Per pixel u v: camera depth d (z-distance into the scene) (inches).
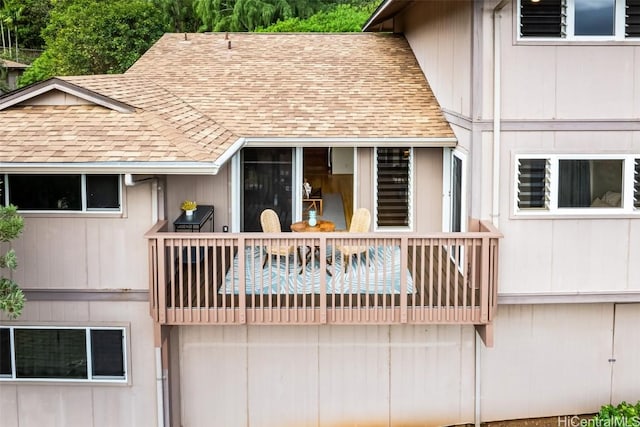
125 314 400.2
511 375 438.0
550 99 383.9
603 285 396.8
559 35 381.4
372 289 414.6
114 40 1138.7
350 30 1309.1
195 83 556.4
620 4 379.6
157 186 390.6
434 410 437.7
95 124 401.4
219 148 406.6
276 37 677.3
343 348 430.9
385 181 504.7
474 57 383.6
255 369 430.6
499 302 397.1
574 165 389.4
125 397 408.8
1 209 335.6
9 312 348.2
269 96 531.2
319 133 468.1
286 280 382.0
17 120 405.4
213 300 379.2
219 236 374.6
